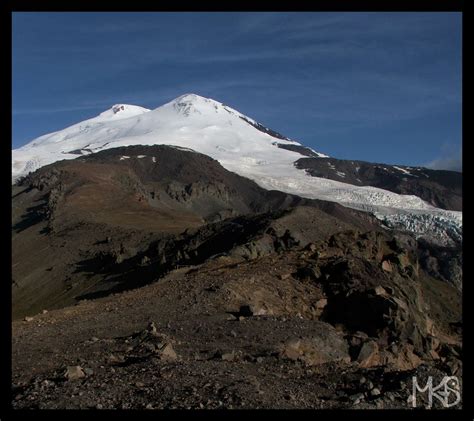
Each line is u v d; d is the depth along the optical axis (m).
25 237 141.38
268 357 18.81
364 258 39.16
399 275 39.81
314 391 14.96
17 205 177.88
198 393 14.05
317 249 40.09
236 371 16.44
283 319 25.27
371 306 31.55
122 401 13.72
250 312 26.17
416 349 30.00
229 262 43.12
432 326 39.88
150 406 13.19
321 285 33.72
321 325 24.81
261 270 34.84
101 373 16.36
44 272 114.88
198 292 30.38
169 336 22.05
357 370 17.03
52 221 147.75
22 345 21.77
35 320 27.83
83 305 31.70
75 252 121.44
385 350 26.06
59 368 17.50
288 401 13.77
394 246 43.97
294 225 66.44
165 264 76.06
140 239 116.50
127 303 30.02
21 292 108.19
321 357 21.22
